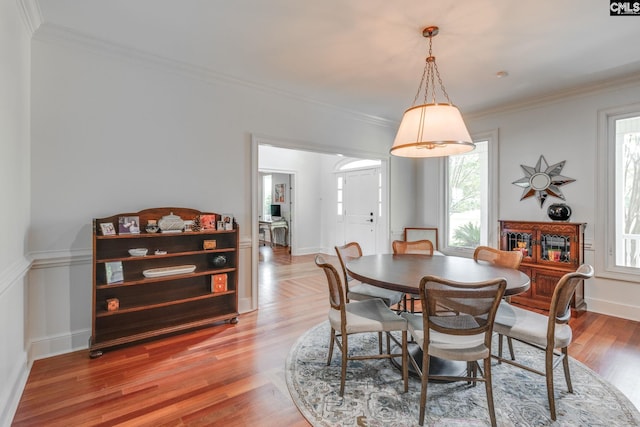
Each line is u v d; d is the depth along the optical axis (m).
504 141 4.43
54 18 2.38
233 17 2.35
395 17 2.32
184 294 3.16
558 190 3.92
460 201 5.06
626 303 3.44
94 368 2.38
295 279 5.18
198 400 2.01
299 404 1.97
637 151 3.43
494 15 2.29
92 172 2.74
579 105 3.75
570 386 2.08
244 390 2.12
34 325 2.49
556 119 3.94
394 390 2.12
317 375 2.30
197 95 3.29
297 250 7.64
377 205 6.56
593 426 1.77
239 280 3.59
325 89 3.77
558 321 1.95
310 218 7.86
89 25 2.47
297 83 3.60
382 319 2.18
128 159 2.91
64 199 2.62
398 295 2.86
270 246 9.07
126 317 2.98
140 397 2.04
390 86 3.67
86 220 2.72
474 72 3.28
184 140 3.21
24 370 2.20
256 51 2.86
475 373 2.13
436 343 1.83
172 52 2.90
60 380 2.21
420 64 3.10
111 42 2.73
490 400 1.77
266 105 3.76
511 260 2.79
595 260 3.63
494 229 4.53
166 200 3.12
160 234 2.85
